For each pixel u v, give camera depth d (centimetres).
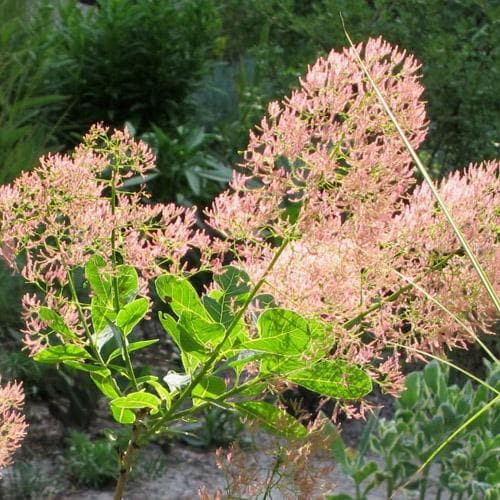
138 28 490
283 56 541
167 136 463
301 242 97
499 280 99
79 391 327
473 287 99
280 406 106
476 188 99
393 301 99
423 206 98
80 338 103
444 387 249
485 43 484
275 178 96
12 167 369
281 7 537
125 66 488
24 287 327
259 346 96
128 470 102
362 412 104
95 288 103
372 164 94
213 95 542
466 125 469
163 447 333
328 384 100
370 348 100
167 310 386
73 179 102
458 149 484
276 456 114
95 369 102
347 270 96
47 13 481
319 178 95
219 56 578
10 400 109
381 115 95
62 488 295
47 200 102
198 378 98
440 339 100
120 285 103
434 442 239
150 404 99
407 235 96
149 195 108
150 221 106
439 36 466
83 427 329
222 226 98
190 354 101
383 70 95
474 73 463
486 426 248
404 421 248
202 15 502
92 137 105
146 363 361
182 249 101
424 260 99
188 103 514
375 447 244
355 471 237
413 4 484
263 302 101
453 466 236
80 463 301
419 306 100
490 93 461
